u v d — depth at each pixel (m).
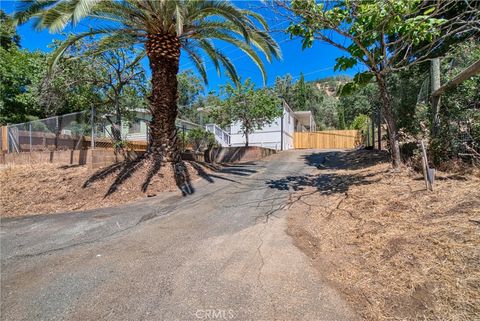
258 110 13.41
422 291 2.13
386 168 6.06
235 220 4.54
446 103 4.95
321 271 2.73
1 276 2.95
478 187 3.60
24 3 6.58
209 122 19.64
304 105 36.47
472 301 1.91
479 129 4.36
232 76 9.90
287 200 5.36
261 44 8.08
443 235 2.71
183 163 8.41
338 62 5.68
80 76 10.14
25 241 4.07
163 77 7.76
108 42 8.31
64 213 5.58
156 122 7.93
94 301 2.40
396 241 2.90
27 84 14.23
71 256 3.42
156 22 7.39
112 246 3.70
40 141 10.01
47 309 2.31
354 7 4.73
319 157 11.79
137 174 7.34
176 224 4.52
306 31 5.08
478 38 5.53
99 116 9.40
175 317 2.13
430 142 5.07
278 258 3.08
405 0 4.21
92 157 7.99
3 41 15.70
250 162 11.42
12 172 7.96
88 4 5.26
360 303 2.18
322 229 3.75
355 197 4.61
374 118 11.62
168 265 3.04
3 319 2.19
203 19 7.65
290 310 2.16
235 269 2.88
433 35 5.09
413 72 7.63
